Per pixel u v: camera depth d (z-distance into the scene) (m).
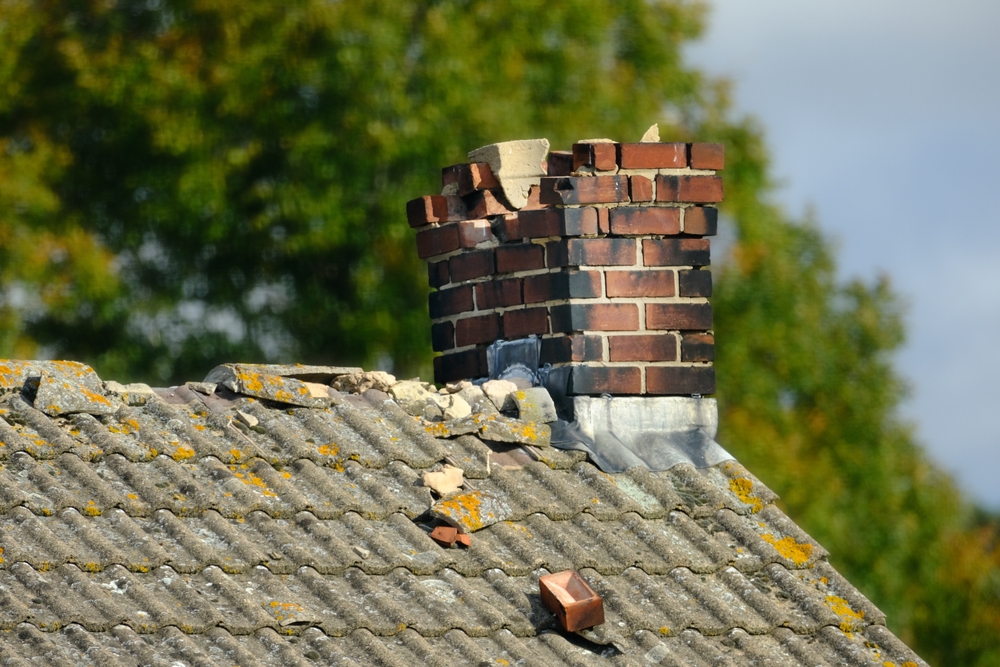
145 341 70.06
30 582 18.16
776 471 70.69
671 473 24.98
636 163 26.28
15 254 67.19
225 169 67.88
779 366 74.75
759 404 72.56
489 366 26.94
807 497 72.00
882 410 76.50
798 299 75.56
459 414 25.20
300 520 21.12
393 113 67.38
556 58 72.81
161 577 19.09
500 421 24.86
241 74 66.69
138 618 18.06
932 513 78.00
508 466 24.19
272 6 68.06
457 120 68.25
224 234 67.75
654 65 77.38
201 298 71.50
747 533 23.91
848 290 79.31
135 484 20.81
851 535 74.25
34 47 71.75
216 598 18.98
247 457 22.28
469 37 69.88
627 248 26.03
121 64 68.38
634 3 77.94
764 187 78.94
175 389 24.22
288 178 68.12
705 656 20.94
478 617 20.03
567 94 72.75
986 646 79.19
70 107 69.56
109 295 68.12
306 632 18.89
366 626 19.17
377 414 24.75
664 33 78.56
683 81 77.94
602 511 23.47
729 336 73.19
